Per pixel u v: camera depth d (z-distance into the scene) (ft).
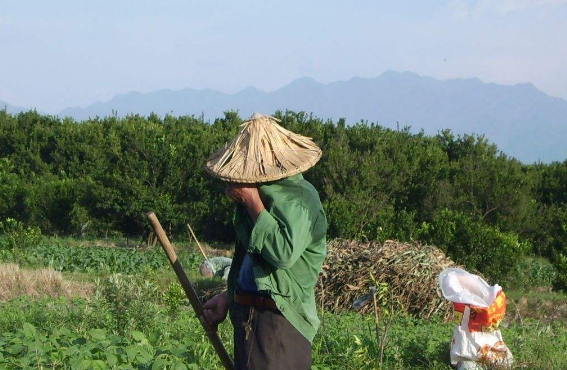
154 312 39.37
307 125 135.03
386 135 135.54
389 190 122.72
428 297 60.75
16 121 174.09
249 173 17.99
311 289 18.86
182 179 134.41
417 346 38.65
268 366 18.51
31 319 41.98
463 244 83.30
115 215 137.69
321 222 18.43
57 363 24.88
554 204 135.95
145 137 136.05
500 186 122.72
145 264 102.42
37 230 118.62
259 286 18.06
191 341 30.83
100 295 40.50
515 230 121.80
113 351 26.03
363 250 64.34
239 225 18.71
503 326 55.93
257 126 18.80
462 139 144.46
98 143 155.43
